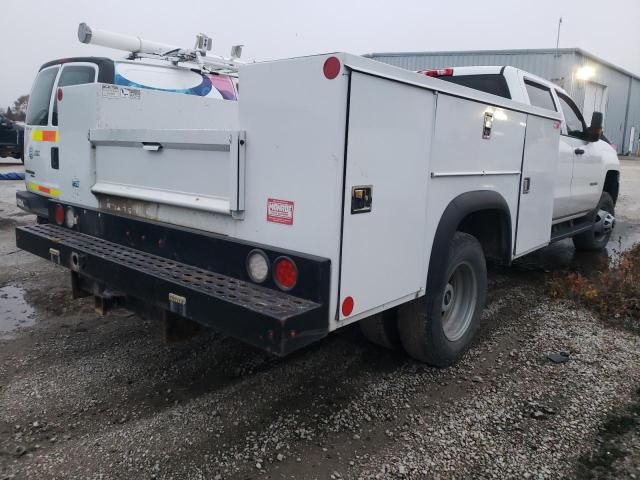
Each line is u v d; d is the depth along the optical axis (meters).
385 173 2.66
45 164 5.96
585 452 2.83
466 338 3.88
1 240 7.55
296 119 2.43
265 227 2.61
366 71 2.40
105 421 3.07
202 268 2.89
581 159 6.00
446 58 26.36
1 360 3.82
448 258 3.35
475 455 2.80
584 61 27.25
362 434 2.97
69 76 5.94
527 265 6.64
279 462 2.72
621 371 3.71
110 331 4.37
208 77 6.97
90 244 3.45
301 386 3.48
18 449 2.80
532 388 3.48
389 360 3.86
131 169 3.37
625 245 8.00
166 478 2.60
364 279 2.64
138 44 6.82
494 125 3.71
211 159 2.81
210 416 3.12
